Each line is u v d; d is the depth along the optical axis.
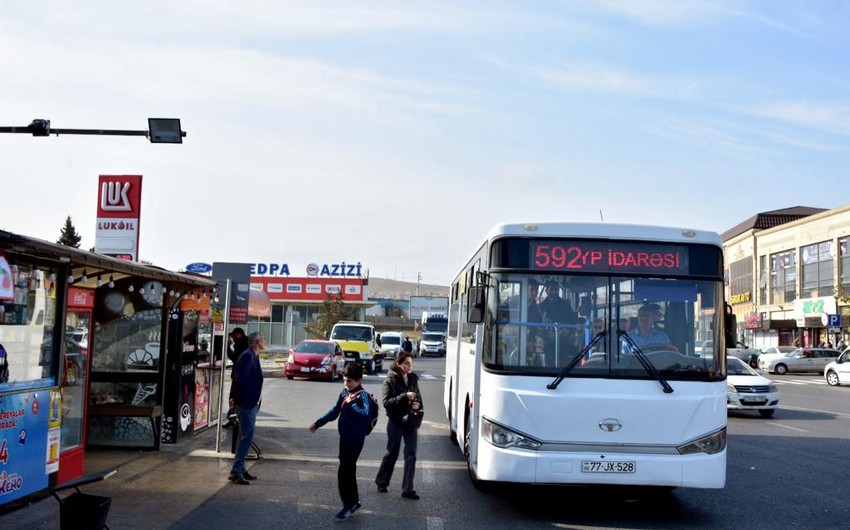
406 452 9.83
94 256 8.62
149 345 12.83
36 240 7.34
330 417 8.73
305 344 31.67
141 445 12.59
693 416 8.33
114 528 7.92
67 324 9.84
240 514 8.69
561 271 8.67
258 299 25.31
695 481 8.23
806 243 57.34
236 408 10.70
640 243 8.76
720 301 8.69
